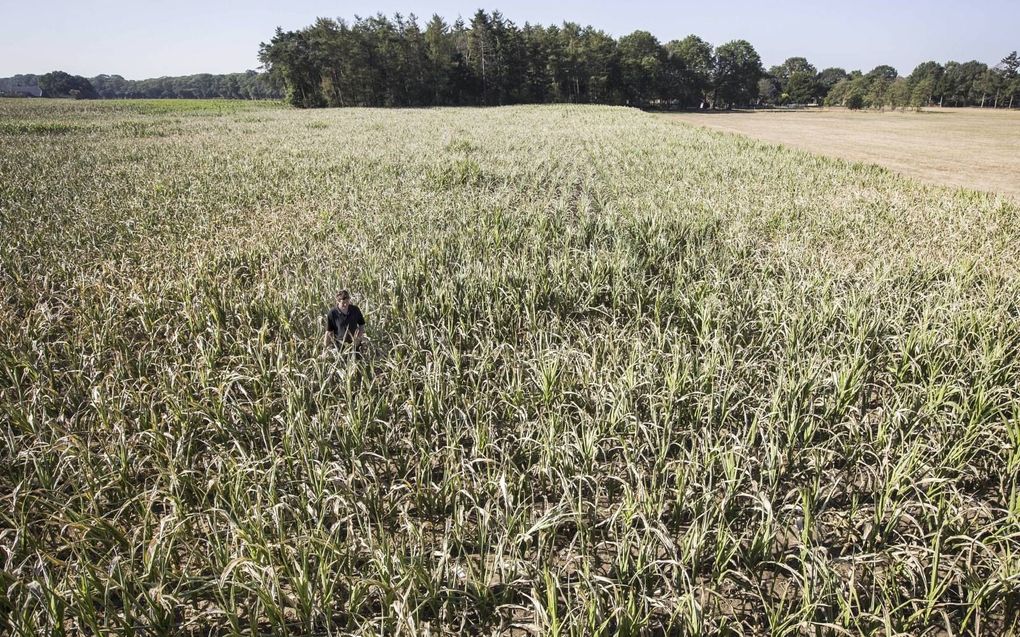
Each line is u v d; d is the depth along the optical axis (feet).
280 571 12.54
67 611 11.82
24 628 10.87
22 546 13.57
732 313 25.17
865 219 42.68
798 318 23.58
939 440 16.65
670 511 15.29
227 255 34.19
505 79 319.06
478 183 59.77
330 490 15.56
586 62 330.95
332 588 12.01
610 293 28.99
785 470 16.28
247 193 53.78
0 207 47.19
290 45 285.02
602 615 11.27
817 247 36.52
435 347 21.86
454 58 311.88
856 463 16.02
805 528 12.67
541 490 16.38
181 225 42.45
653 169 65.77
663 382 19.61
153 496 14.01
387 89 303.27
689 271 30.94
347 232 40.09
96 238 38.73
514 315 26.25
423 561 13.11
